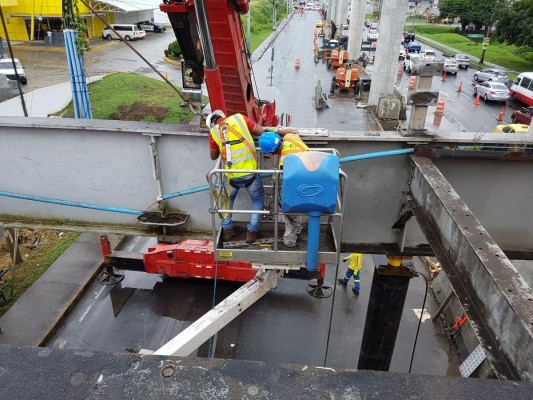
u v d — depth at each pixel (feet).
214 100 19.15
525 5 143.23
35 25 134.21
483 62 149.07
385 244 17.90
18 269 38.22
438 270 37.42
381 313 21.48
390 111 75.66
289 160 11.75
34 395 4.75
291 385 4.86
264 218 16.28
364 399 4.72
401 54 144.36
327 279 37.91
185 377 4.94
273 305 34.53
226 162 13.29
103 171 17.33
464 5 208.85
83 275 37.29
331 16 210.38
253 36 193.36
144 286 36.81
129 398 4.72
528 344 6.76
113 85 89.92
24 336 30.58
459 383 4.94
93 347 30.40
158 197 17.26
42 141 16.93
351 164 16.21
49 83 87.81
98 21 153.69
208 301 35.09
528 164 15.74
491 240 9.49
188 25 24.93
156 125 16.44
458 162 15.84
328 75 118.93
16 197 17.92
